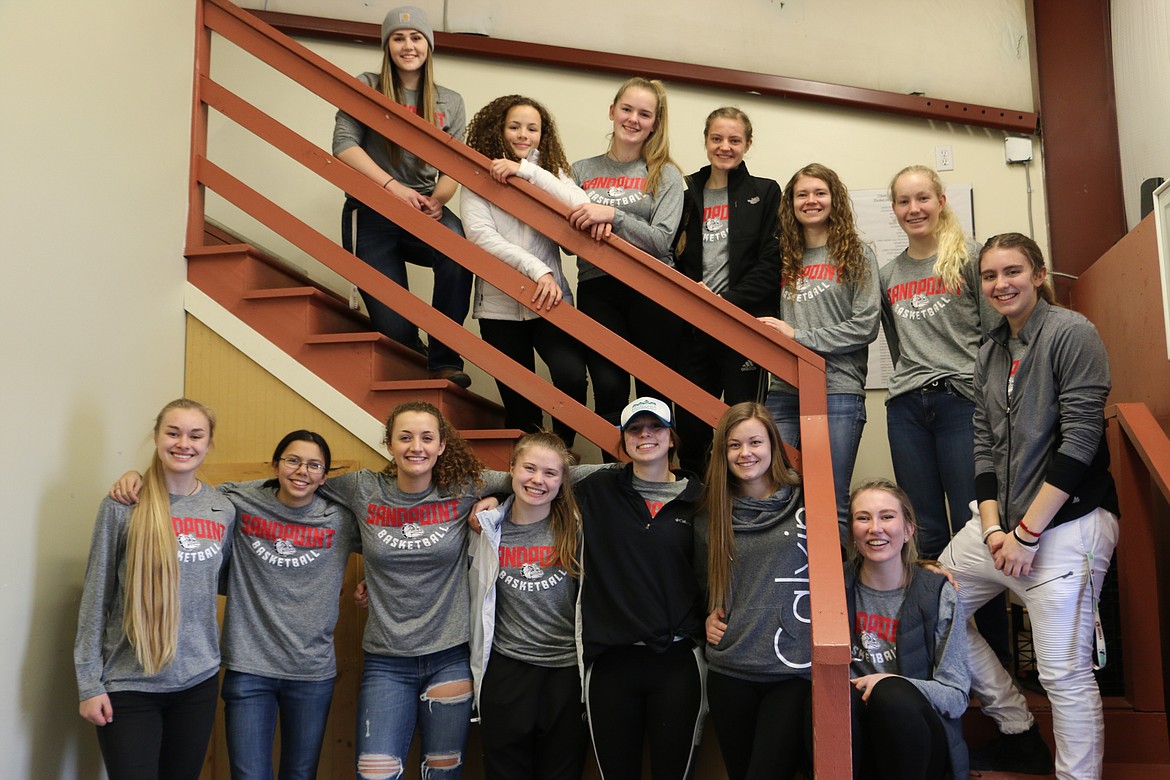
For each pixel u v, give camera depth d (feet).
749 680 8.33
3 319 8.20
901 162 14.03
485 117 11.00
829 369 10.15
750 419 8.55
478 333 13.97
